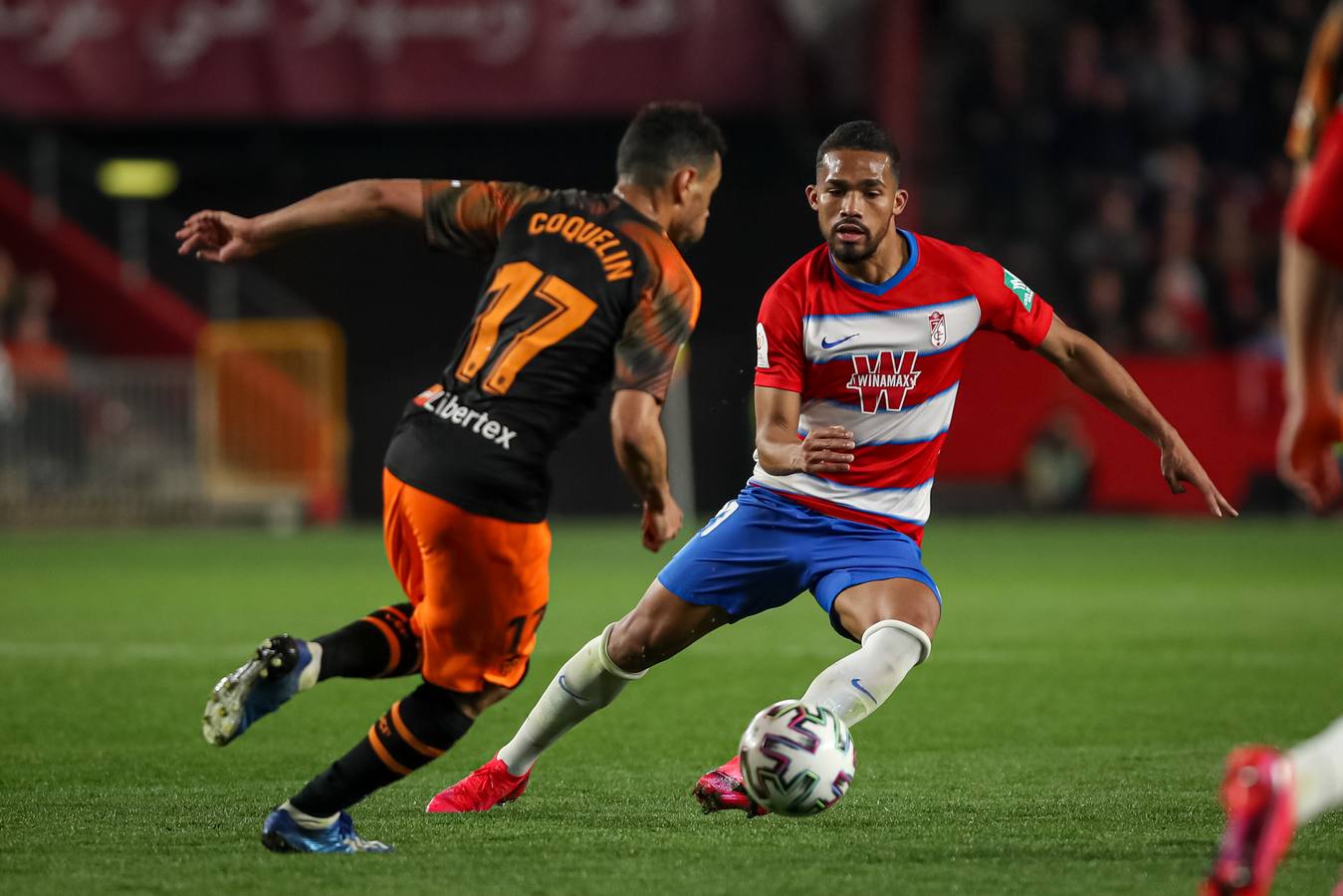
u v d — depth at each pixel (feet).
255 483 233.55
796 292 56.29
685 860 48.70
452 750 71.20
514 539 48.03
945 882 45.88
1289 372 36.60
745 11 237.45
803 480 56.49
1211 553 184.85
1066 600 135.74
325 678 48.34
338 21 241.76
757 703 84.07
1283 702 84.23
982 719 78.74
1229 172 270.67
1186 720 78.54
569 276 48.91
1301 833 51.96
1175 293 251.80
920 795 59.67
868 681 52.42
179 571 160.25
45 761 67.67
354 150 258.37
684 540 208.85
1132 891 44.86
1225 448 237.86
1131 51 272.72
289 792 60.64
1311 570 162.09
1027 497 238.89
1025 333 56.65
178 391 230.07
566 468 255.91
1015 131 264.72
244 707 46.37
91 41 242.17
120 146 259.39
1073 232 261.44
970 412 240.53
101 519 227.20
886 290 55.72
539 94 240.32
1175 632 114.52
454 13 240.94
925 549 190.70
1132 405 56.80
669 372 48.37
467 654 48.73
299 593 138.72
